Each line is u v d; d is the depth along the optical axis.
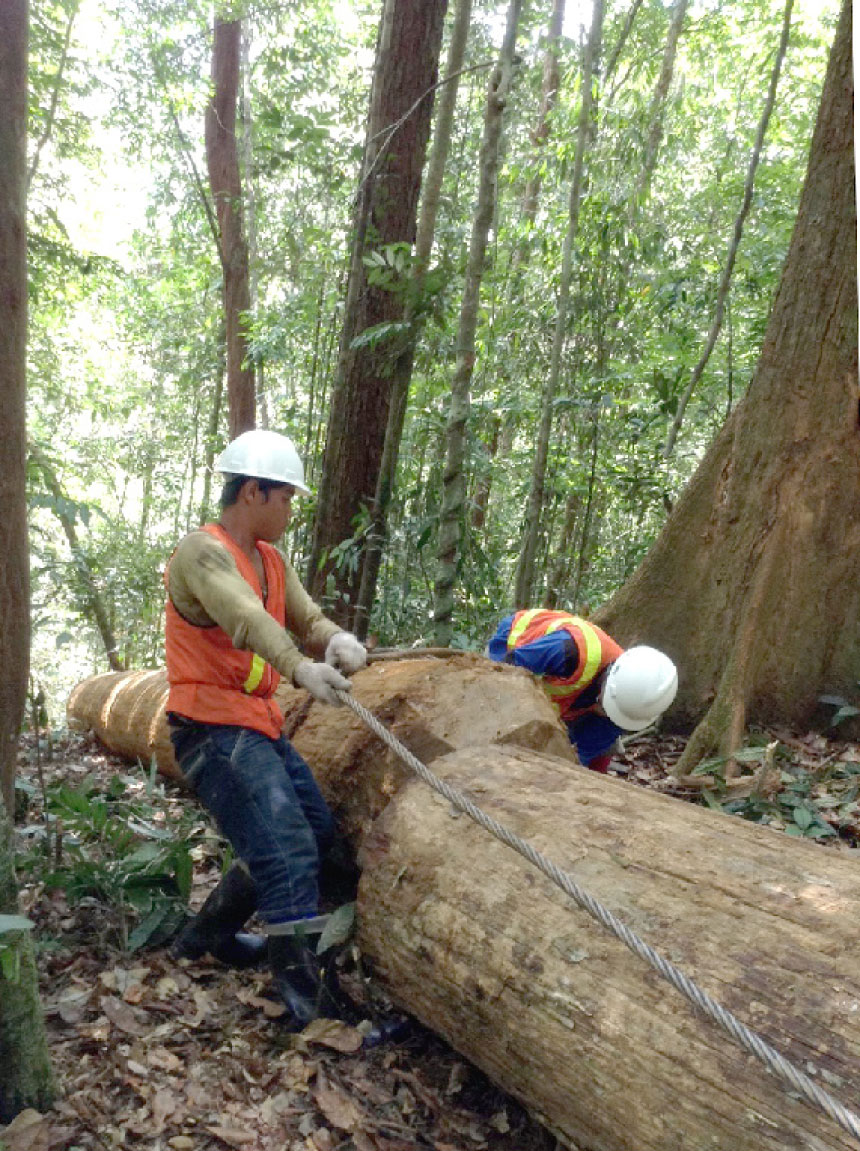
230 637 2.71
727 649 5.40
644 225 9.79
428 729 3.03
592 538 8.90
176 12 11.00
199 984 2.89
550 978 2.13
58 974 2.85
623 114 9.33
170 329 15.98
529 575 6.38
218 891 2.92
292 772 2.98
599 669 3.68
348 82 11.02
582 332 7.82
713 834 2.31
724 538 5.50
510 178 9.46
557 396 8.26
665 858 2.26
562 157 8.25
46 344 13.02
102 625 9.55
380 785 2.98
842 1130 1.61
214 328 14.70
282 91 10.91
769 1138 1.68
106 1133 2.17
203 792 2.85
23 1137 2.07
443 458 6.83
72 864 3.37
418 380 7.85
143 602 10.96
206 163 13.26
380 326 5.89
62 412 14.81
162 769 4.69
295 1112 2.33
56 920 3.12
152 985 2.83
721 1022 1.68
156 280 16.61
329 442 6.94
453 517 5.17
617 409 8.56
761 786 4.16
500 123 4.90
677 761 5.04
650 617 5.61
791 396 5.41
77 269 10.36
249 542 2.93
